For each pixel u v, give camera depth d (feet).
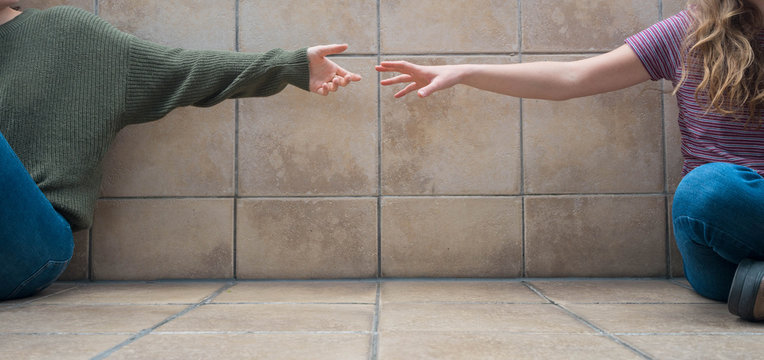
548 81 4.38
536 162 5.74
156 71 4.91
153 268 5.71
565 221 5.73
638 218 5.73
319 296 4.70
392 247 5.72
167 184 5.72
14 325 3.45
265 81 4.91
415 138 5.73
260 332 3.24
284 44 5.74
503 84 4.38
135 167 5.71
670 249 5.72
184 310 4.02
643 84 5.73
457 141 5.74
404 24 5.74
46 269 4.47
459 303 4.32
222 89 4.95
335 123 5.74
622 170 5.74
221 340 3.03
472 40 5.75
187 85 4.85
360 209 5.72
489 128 5.74
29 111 4.73
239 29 5.74
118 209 5.69
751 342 2.97
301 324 3.48
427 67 4.31
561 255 5.73
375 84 5.74
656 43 4.33
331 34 5.74
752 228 3.39
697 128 4.09
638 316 3.73
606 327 3.37
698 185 3.60
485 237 5.72
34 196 4.26
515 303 4.32
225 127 5.74
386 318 3.68
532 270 5.72
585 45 5.74
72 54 4.86
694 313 3.83
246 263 5.72
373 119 5.74
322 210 5.72
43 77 4.79
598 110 5.74
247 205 5.72
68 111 4.77
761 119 3.86
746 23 3.90
